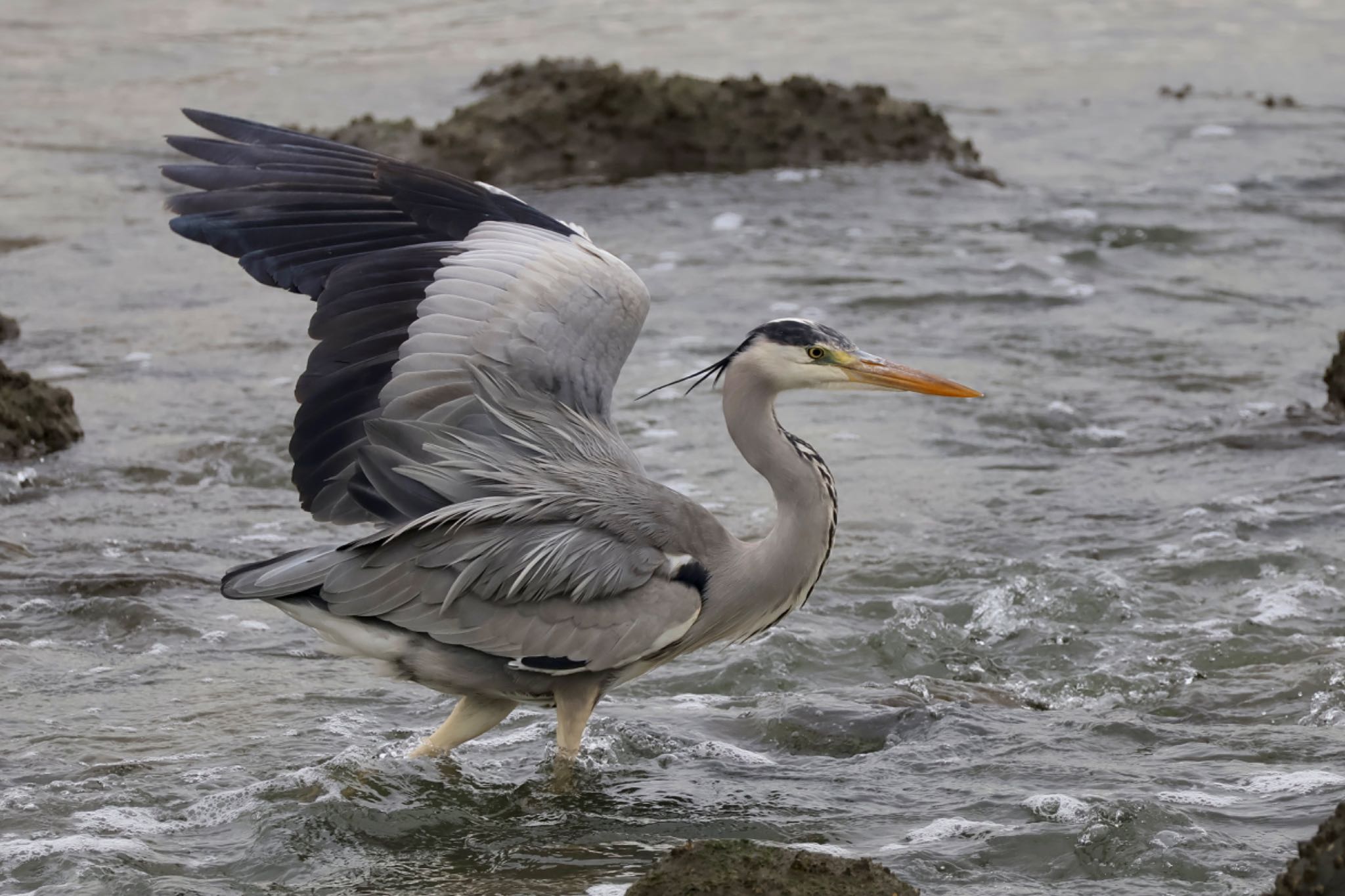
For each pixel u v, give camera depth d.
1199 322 20.39
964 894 8.16
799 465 10.08
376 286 9.84
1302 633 12.05
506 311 9.79
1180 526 14.16
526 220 10.55
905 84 35.28
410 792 9.49
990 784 9.48
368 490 9.59
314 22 42.56
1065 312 20.72
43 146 30.12
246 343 19.80
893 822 9.03
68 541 13.85
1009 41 40.78
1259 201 25.86
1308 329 20.12
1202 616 12.44
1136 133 30.95
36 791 9.41
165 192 27.20
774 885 7.37
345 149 10.45
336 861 8.64
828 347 10.02
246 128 10.45
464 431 9.52
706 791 9.52
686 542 9.73
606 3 45.00
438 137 26.50
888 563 13.43
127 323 20.55
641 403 17.66
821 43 40.03
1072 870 8.41
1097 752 9.98
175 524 14.40
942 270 22.31
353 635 9.45
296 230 10.14
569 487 9.51
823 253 23.09
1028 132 31.14
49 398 16.25
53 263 23.20
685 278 22.05
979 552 13.67
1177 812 8.93
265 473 15.72
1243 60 38.06
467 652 9.46
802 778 9.70
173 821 9.15
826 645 11.98
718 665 11.68
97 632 12.10
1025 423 17.05
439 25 42.12
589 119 27.25
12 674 11.20
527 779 9.76
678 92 27.56
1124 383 18.25
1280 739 10.04
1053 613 12.51
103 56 38.09
